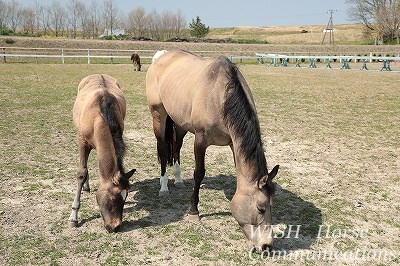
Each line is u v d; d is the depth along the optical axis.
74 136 9.24
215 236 4.80
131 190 6.21
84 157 5.06
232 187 6.44
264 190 4.00
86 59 34.97
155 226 5.02
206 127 4.84
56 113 11.79
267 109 13.16
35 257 4.26
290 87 19.05
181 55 6.00
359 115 12.38
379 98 15.82
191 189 6.32
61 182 6.39
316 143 9.08
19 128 9.79
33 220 5.11
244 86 4.61
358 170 7.31
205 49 46.03
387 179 6.88
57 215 5.26
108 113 4.66
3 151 7.89
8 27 64.38
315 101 14.96
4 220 5.08
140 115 11.85
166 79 5.73
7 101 13.38
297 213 5.46
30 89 16.36
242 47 48.06
